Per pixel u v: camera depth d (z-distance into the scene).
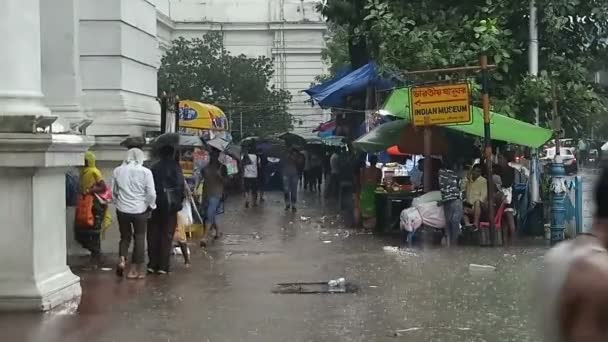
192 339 7.65
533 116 18.42
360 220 19.20
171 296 9.88
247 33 55.75
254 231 18.03
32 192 8.85
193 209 15.77
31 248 8.85
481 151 17.58
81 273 11.68
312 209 24.72
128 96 14.78
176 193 11.69
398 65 18.30
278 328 8.12
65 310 8.96
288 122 49.44
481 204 15.30
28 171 8.79
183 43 46.66
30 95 9.09
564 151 26.94
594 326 2.85
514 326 8.19
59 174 9.52
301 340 7.62
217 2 55.81
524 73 18.83
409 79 18.34
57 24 13.28
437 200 15.38
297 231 18.02
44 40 13.23
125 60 14.67
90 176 12.88
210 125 24.11
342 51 43.34
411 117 15.70
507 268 12.03
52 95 13.23
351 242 15.73
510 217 15.77
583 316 2.88
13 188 8.83
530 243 15.21
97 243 13.02
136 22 15.40
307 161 33.53
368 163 21.59
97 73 14.43
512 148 20.28
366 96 22.52
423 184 17.48
